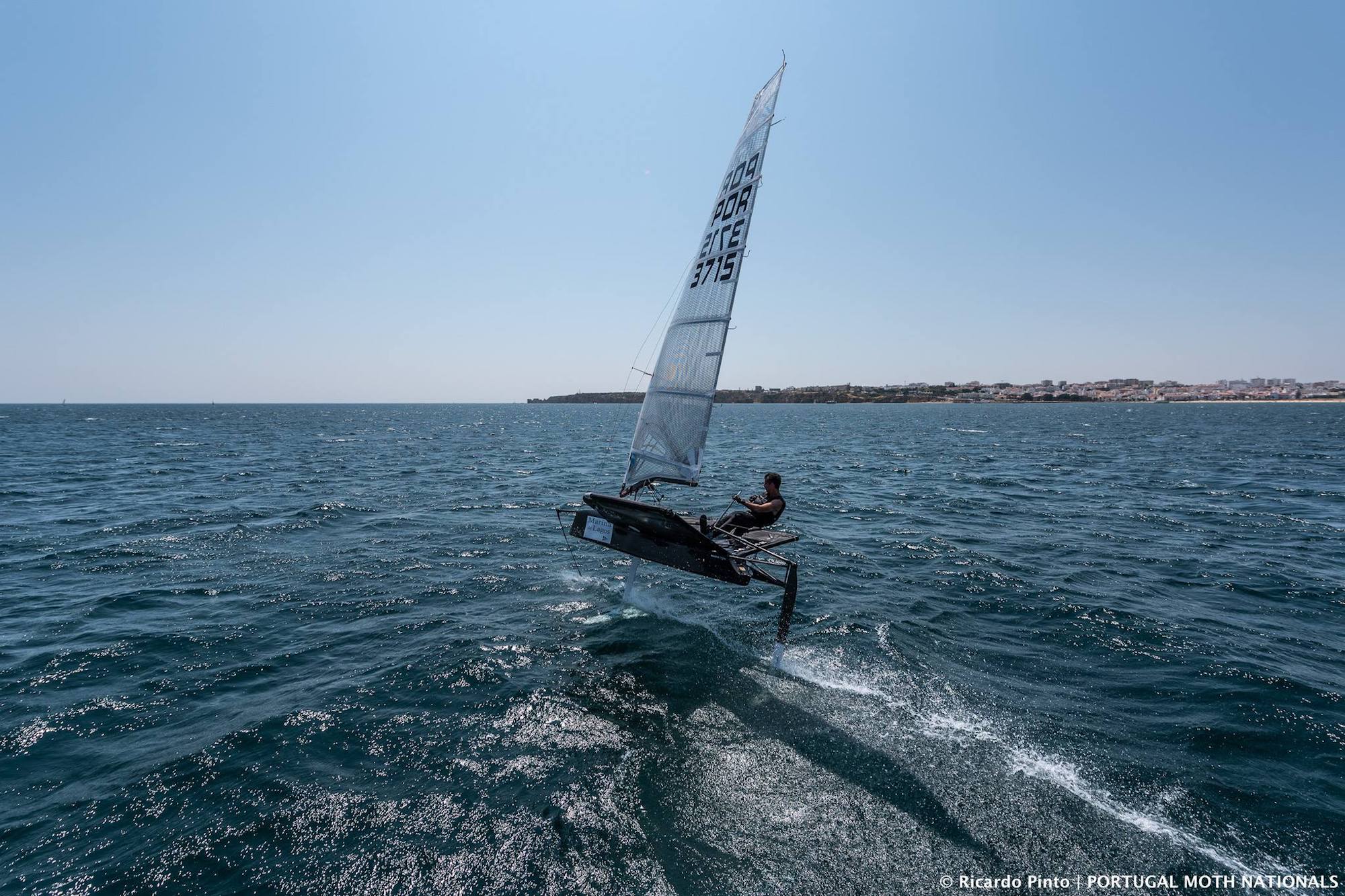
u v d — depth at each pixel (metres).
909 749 8.15
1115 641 11.82
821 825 6.70
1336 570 16.70
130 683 10.02
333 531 21.17
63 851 6.30
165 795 7.17
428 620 12.89
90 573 16.03
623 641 11.80
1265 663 10.77
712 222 12.42
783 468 42.81
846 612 13.46
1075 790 7.29
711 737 8.43
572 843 6.45
